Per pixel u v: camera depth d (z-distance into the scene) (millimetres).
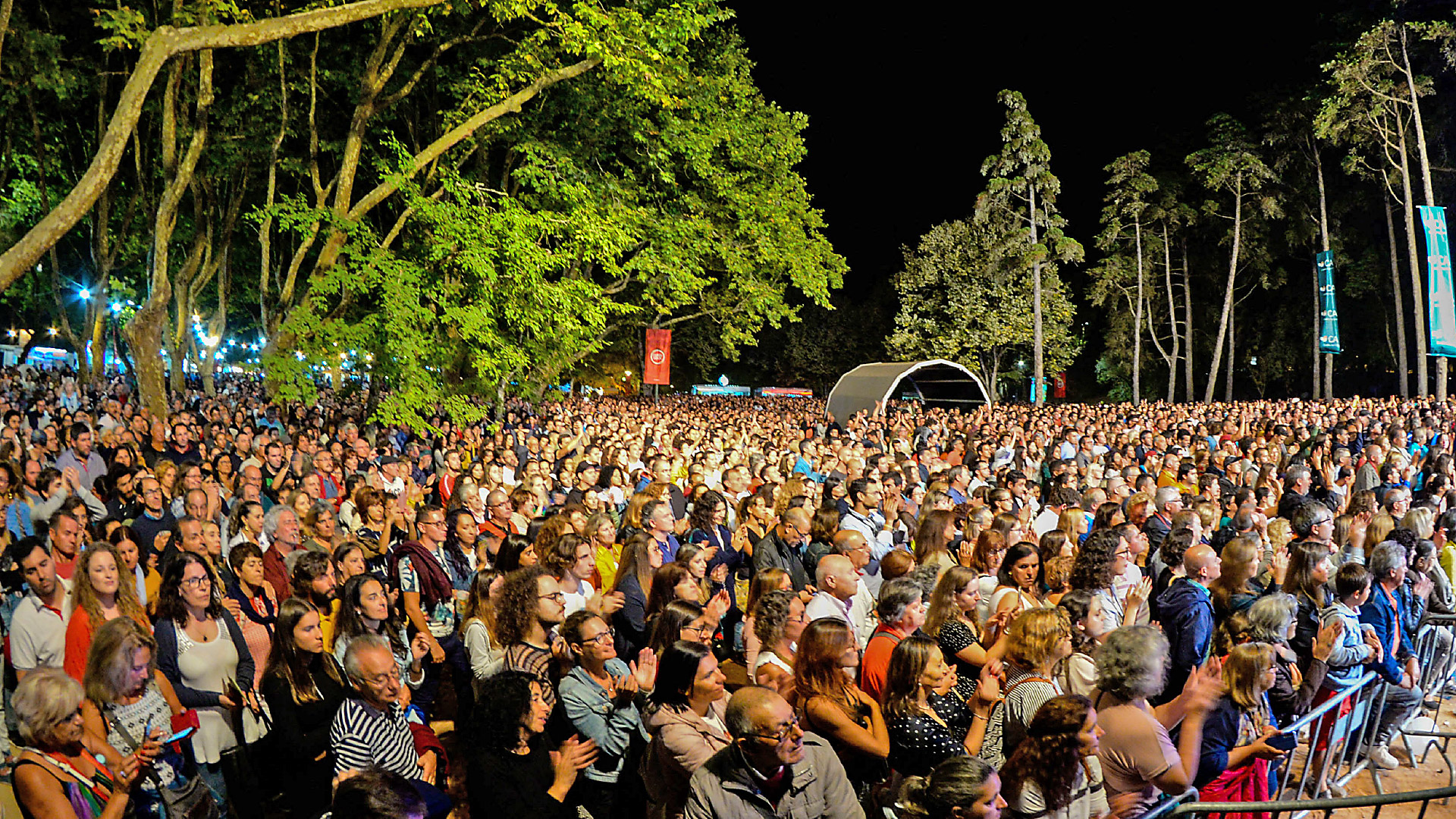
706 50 27797
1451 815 6195
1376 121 40688
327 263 18656
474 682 6191
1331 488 12961
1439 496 11578
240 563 6402
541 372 20609
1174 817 4266
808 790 4094
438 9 19312
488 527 8836
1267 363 53375
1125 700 4559
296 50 20734
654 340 32188
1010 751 4844
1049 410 35781
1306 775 6000
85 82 21375
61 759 4137
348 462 13547
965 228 53250
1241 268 54594
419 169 20062
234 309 42375
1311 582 6609
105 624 4691
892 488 11203
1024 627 4918
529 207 20984
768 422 27859
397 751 4746
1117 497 11578
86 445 12148
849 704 5031
